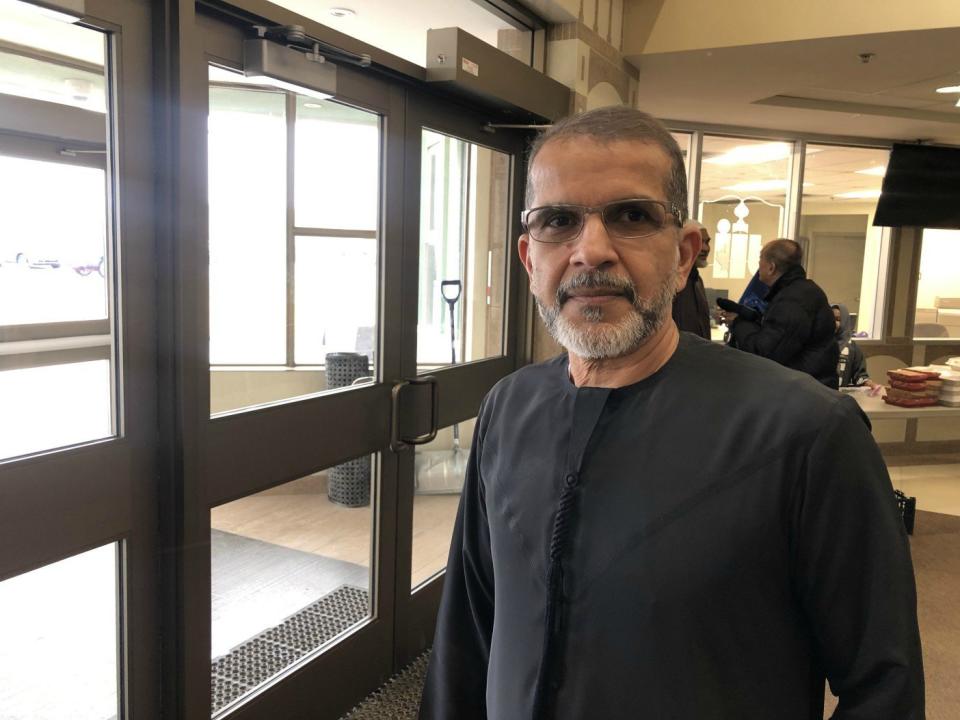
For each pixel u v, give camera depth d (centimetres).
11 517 120
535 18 287
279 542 286
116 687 149
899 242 562
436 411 232
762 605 69
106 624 161
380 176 208
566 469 80
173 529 148
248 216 207
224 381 193
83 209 136
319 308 221
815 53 337
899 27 304
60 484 128
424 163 233
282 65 158
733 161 552
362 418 207
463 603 103
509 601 83
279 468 175
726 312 360
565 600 76
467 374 260
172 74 138
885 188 550
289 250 216
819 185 650
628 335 75
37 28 127
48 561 126
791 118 476
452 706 101
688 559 69
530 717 77
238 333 205
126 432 140
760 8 322
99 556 147
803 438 69
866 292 596
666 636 69
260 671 198
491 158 270
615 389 80
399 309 219
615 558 73
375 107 198
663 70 368
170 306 143
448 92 221
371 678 224
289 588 252
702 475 71
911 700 66
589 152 76
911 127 497
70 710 168
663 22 337
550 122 270
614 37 331
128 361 138
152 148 139
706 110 459
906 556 70
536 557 80
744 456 70
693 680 68
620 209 76
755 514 68
